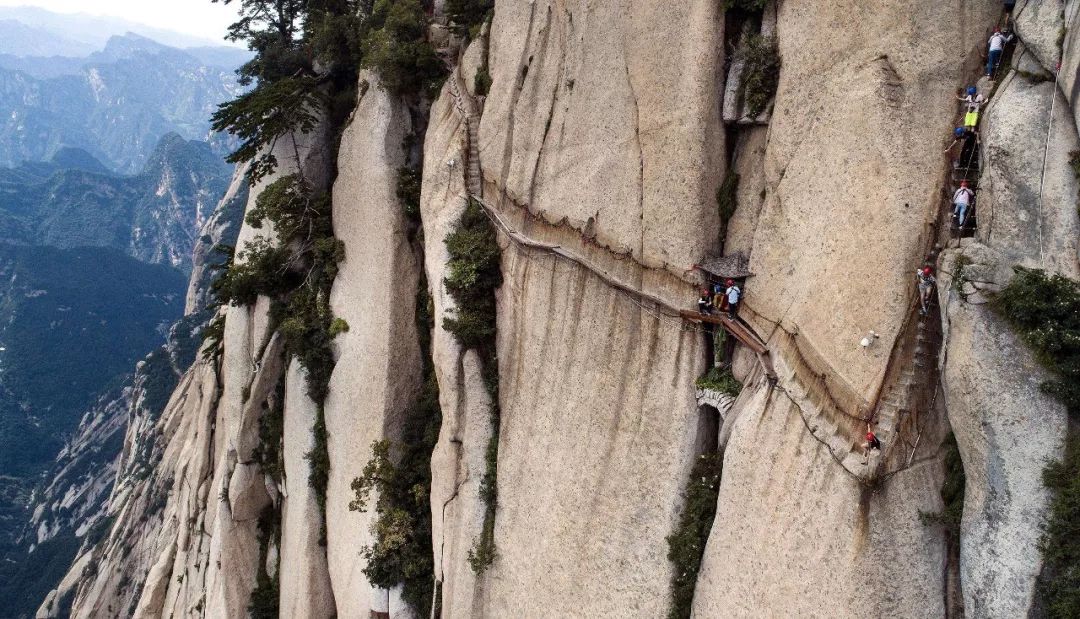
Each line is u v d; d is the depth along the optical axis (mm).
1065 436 13016
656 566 20766
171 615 46031
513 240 27219
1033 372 13172
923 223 15484
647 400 21578
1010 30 14859
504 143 27984
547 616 23906
